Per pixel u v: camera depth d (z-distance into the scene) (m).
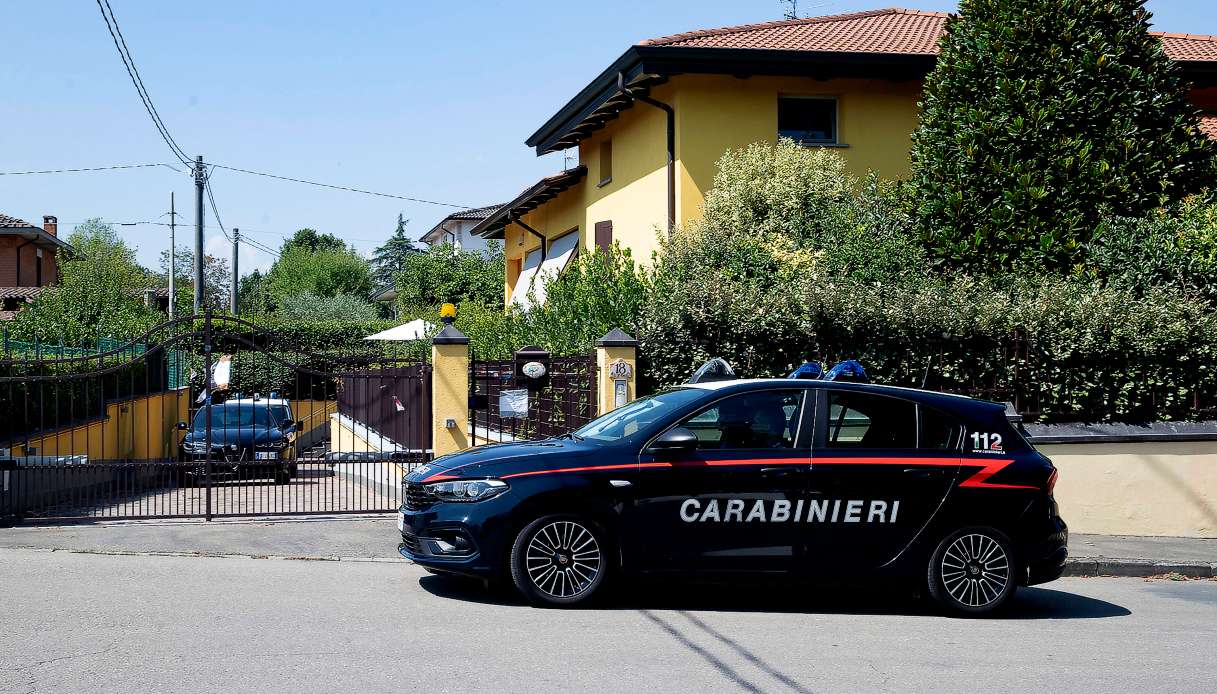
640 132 19.86
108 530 10.56
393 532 10.59
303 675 5.70
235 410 19.02
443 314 13.36
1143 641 7.40
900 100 19.14
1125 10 14.96
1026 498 8.15
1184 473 12.40
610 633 6.93
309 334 37.12
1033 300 12.53
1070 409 12.36
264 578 8.48
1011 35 14.53
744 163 17.22
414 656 6.15
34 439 14.82
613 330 11.59
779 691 5.74
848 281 13.46
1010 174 14.13
